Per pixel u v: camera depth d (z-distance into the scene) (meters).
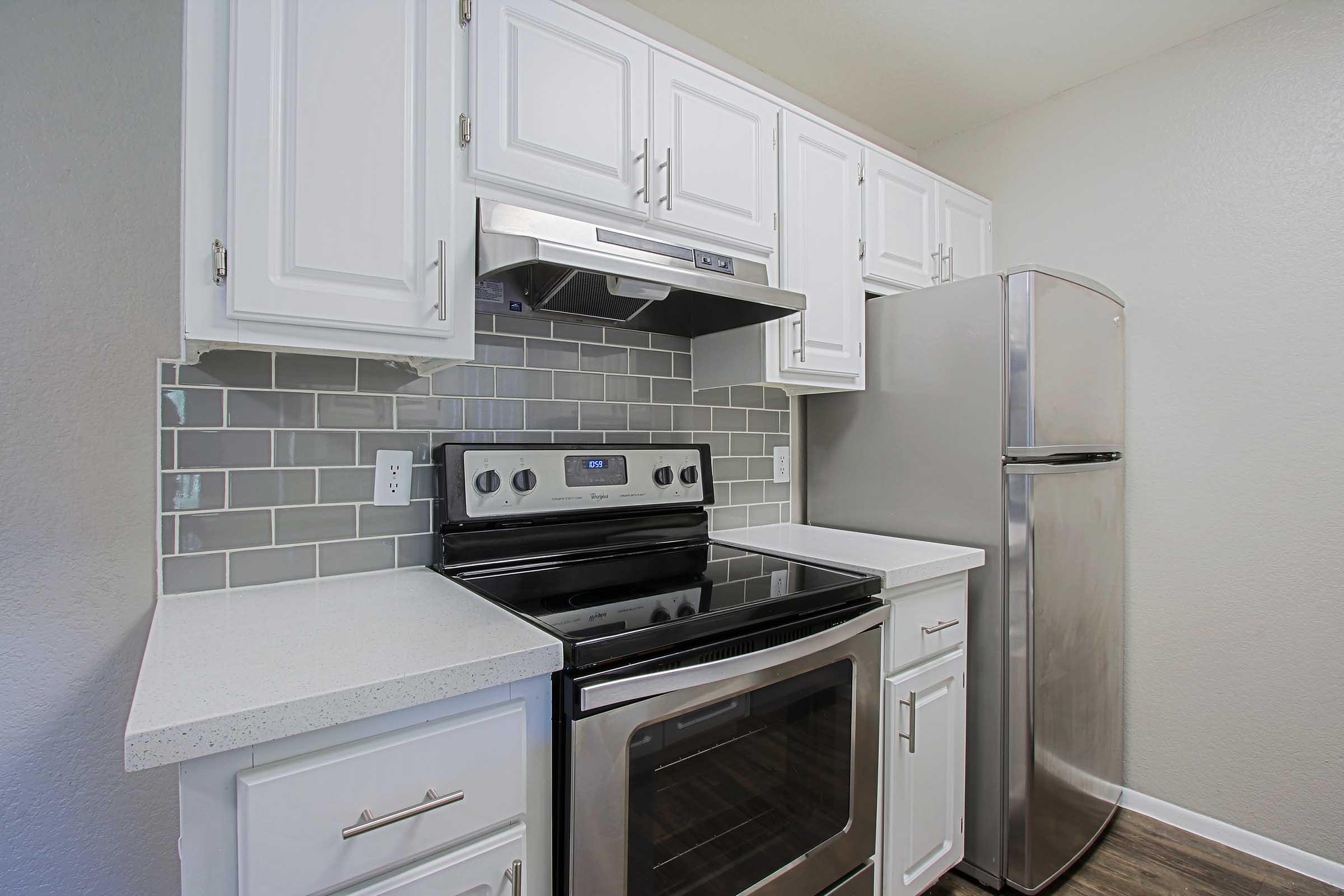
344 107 1.01
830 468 2.02
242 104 0.93
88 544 1.04
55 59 1.02
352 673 0.74
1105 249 2.06
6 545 0.99
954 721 1.53
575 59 1.26
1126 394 1.99
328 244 0.99
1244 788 1.76
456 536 1.31
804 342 1.68
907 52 1.95
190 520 1.11
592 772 0.86
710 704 1.00
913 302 1.79
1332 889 1.60
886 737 1.34
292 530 1.20
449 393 1.38
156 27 1.09
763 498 2.02
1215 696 1.81
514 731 0.83
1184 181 1.90
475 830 0.80
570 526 1.46
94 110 1.04
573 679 0.86
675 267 1.33
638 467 1.57
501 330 1.47
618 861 0.89
